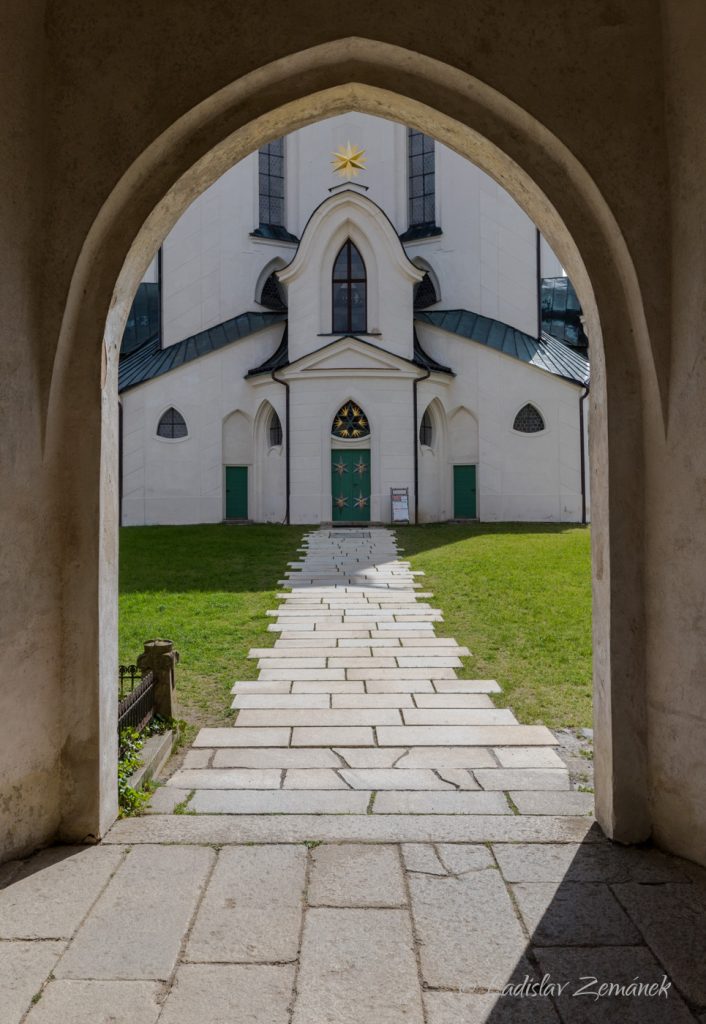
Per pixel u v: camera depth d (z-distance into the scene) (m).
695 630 4.17
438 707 7.98
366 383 28.28
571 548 20.36
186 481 30.94
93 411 4.62
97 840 4.50
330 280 29.50
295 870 4.11
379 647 10.68
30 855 4.31
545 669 9.43
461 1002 3.05
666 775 4.39
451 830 4.66
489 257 33.25
